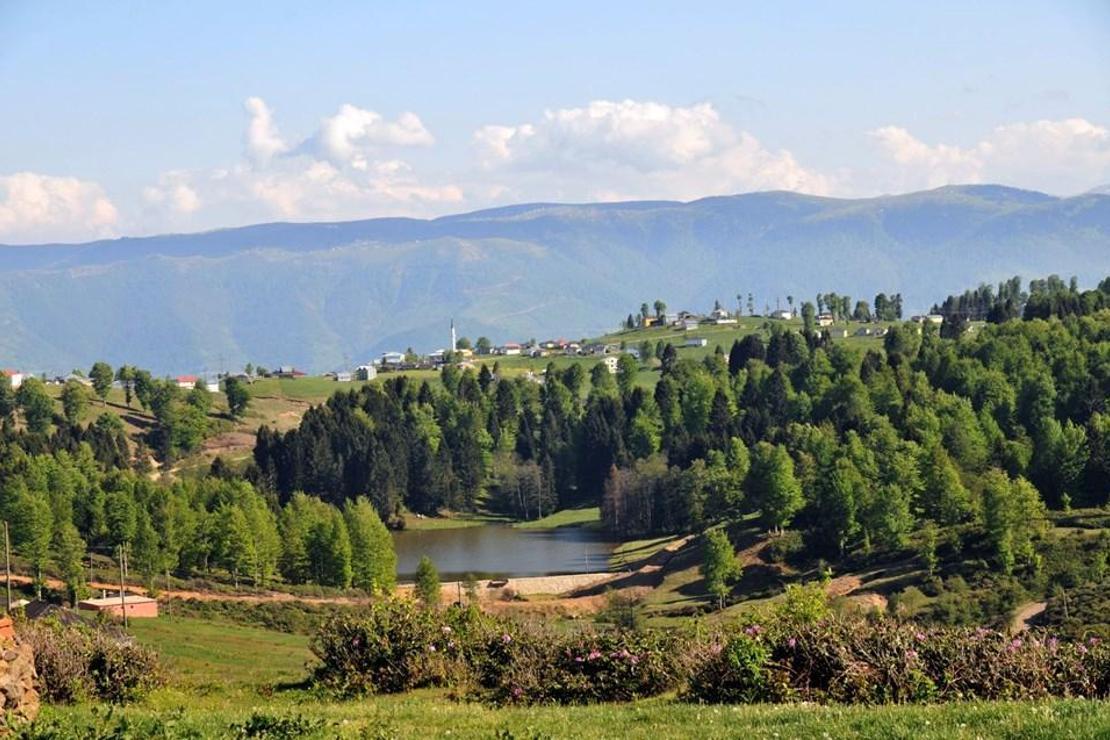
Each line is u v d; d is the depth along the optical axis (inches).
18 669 984.9
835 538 4913.9
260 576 5654.5
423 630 1384.1
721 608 4500.5
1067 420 5595.5
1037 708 894.4
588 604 4815.5
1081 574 3772.1
